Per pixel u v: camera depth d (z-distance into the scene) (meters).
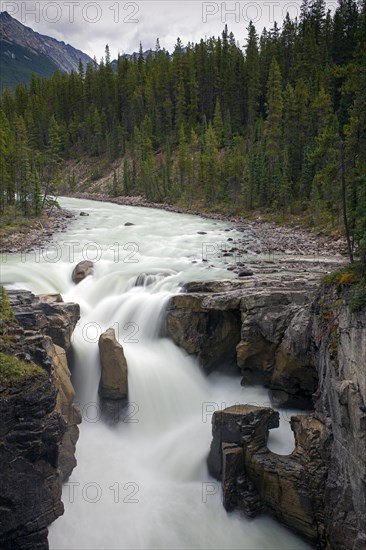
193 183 93.88
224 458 18.06
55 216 66.75
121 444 21.09
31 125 142.62
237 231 56.28
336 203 38.78
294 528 17.55
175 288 28.78
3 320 18.75
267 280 28.27
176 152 119.31
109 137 135.50
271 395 23.38
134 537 17.31
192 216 73.62
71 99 165.00
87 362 23.70
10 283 30.83
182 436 21.33
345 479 15.80
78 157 148.12
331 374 17.56
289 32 123.38
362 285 16.36
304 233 54.03
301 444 18.16
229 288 27.19
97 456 20.36
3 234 49.06
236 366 25.83
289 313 22.89
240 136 109.94
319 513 16.98
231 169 81.19
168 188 98.94
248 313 23.48
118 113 152.12
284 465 17.62
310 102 83.12
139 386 22.86
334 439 16.81
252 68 116.00
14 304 22.39
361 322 15.07
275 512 17.89
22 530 15.92
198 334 25.58
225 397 23.94
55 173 90.06
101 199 106.88
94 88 160.25
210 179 85.06
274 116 84.25
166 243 46.84
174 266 35.44
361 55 21.92
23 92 171.62
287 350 22.11
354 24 99.94
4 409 15.40
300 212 66.06
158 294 27.94
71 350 23.86
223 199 82.94
